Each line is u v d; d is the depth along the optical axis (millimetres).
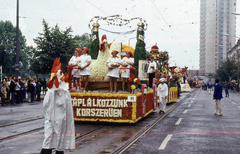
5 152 6168
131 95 10180
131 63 10664
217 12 166250
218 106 13555
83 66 10688
